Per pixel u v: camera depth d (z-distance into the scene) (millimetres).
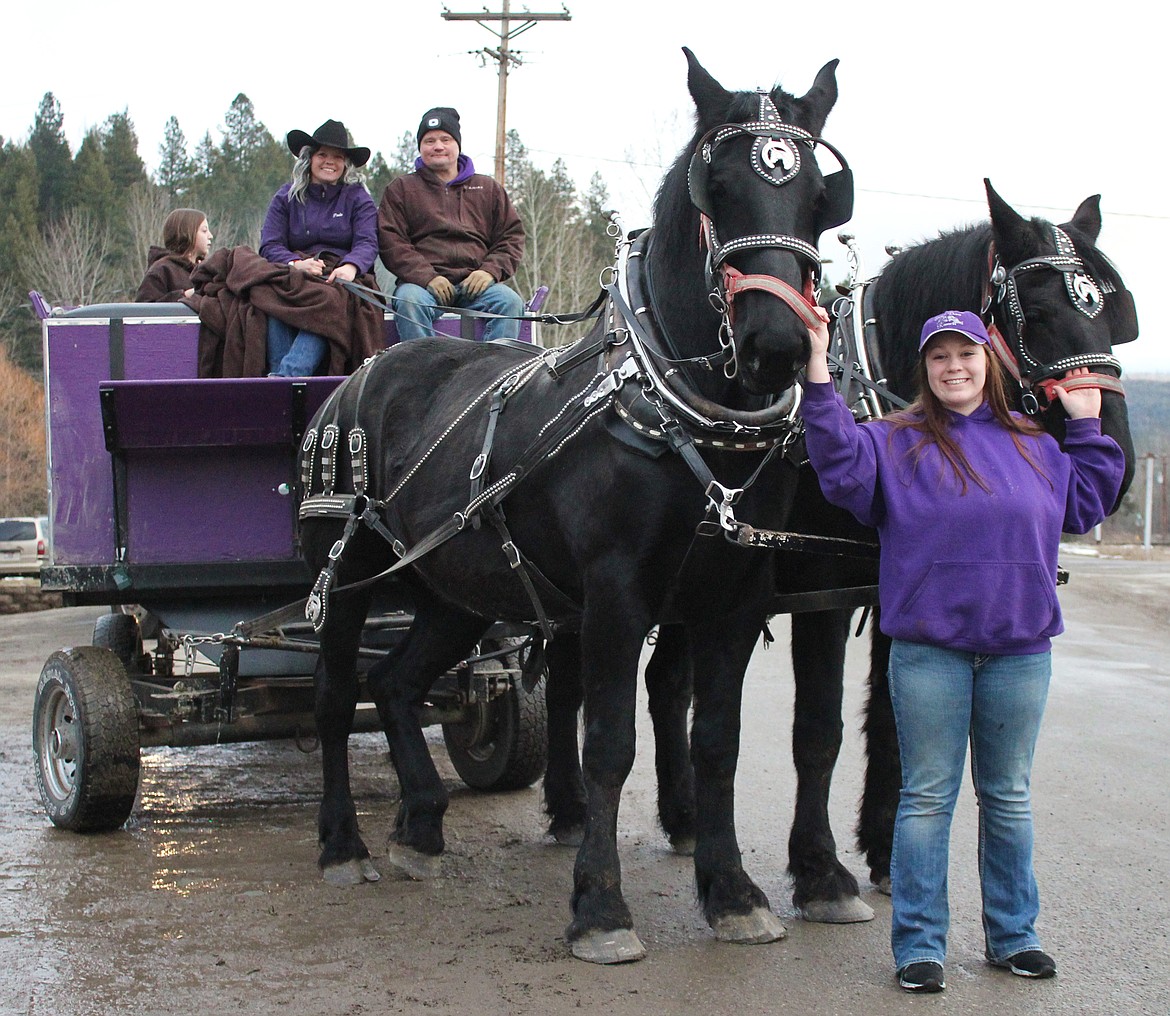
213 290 5777
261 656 5715
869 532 4027
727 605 3811
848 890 4047
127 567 5340
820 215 3422
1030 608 3410
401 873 4602
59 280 45344
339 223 6305
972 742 3604
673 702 4895
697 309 3549
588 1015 3281
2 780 6168
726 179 3326
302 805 5746
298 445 5422
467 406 4445
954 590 3393
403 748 4793
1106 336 3518
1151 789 5898
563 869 4707
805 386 3418
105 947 3785
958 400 3473
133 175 60594
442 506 4367
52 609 19281
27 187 52500
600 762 3693
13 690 9477
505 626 5590
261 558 5484
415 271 6105
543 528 3930
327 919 4078
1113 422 3580
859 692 9109
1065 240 3584
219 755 7008
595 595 3676
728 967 3613
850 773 6398
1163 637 12648
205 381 5078
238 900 4270
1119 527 54000
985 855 3598
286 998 3396
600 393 3658
